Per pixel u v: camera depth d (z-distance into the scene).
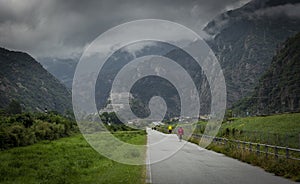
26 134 42.03
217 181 14.38
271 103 151.38
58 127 56.06
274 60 182.88
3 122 51.41
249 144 25.88
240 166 20.53
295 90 140.12
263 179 14.93
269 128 42.59
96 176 15.79
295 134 33.91
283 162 17.61
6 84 173.00
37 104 182.38
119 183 13.49
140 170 18.47
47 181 14.21
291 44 171.75
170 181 14.39
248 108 161.38
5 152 29.17
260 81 175.12
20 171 17.64
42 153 27.94
